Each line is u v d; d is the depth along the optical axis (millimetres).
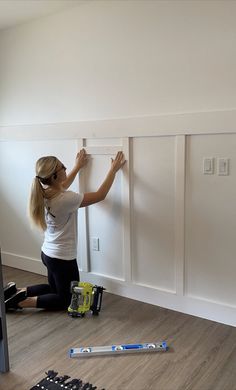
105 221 2834
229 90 2154
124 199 2672
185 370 1919
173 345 2148
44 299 2586
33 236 3381
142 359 2025
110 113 2672
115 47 2561
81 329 2359
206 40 2188
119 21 2512
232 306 2332
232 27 2094
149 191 2557
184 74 2299
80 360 2025
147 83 2459
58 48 2867
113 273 2881
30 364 1995
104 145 2723
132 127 2543
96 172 2807
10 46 3176
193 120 2277
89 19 2652
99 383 1825
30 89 3119
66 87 2881
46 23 2895
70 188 2965
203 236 2379
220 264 2344
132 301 2748
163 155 2451
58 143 3010
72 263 2596
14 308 2590
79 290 2496
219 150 2230
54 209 2469
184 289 2518
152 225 2590
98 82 2691
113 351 2072
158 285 2646
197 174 2334
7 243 3633
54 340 2230
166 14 2307
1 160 3494
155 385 1807
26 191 3344
